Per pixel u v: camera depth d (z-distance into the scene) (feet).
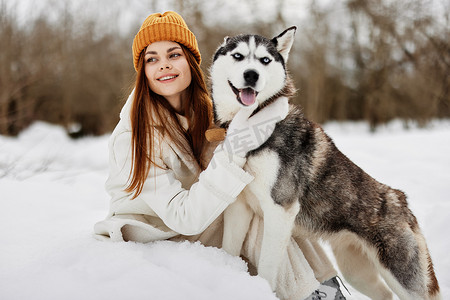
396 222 7.51
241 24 46.44
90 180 14.42
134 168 6.45
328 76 56.49
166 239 6.93
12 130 40.83
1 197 8.86
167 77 7.13
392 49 48.55
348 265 8.31
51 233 7.22
